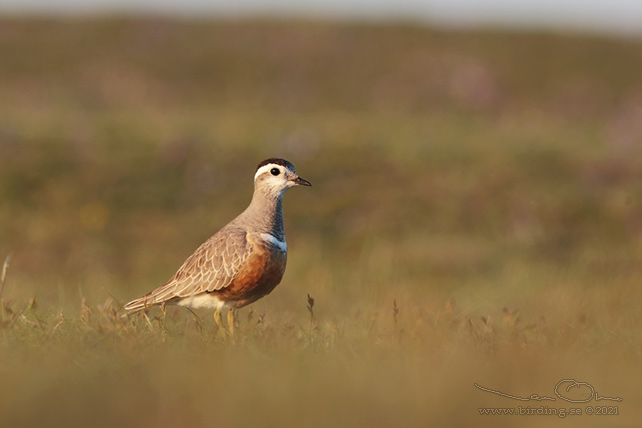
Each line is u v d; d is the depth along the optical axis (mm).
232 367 8023
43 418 6648
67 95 32938
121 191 22219
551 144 26141
